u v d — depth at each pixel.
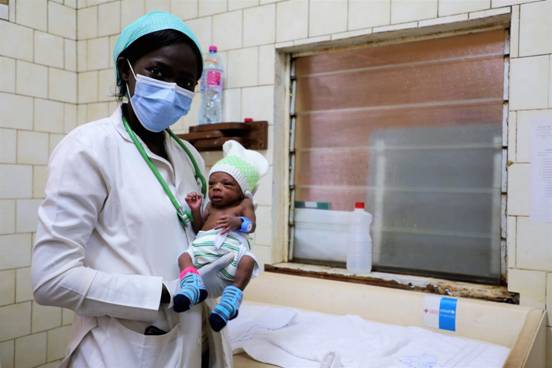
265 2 1.86
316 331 1.29
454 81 1.65
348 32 1.70
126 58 0.93
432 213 1.69
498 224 1.56
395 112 1.76
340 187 1.87
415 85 1.72
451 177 1.65
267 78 1.86
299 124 1.95
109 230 0.88
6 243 2.02
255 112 1.89
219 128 1.83
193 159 1.10
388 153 1.77
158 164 0.98
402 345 1.20
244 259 0.97
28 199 2.11
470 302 1.40
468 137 1.62
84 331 0.89
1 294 2.00
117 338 0.87
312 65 1.91
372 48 1.79
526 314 1.31
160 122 0.93
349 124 1.85
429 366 1.05
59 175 0.82
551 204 1.38
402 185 1.74
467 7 1.50
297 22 1.79
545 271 1.39
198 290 0.85
